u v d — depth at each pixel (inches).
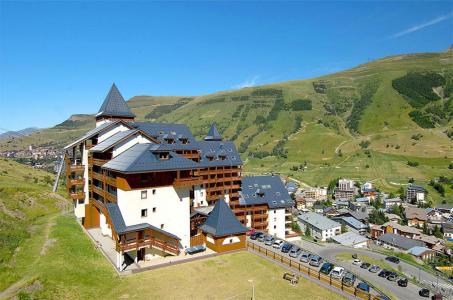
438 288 3036.4
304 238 4559.5
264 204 3885.3
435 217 7047.2
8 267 1608.0
